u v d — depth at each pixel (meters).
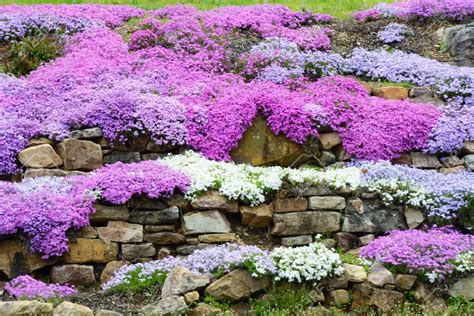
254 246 10.73
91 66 15.98
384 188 12.30
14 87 15.20
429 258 10.30
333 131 14.63
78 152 13.30
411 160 14.73
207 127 14.30
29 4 21.75
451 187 12.30
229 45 18.02
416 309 9.93
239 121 14.14
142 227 11.45
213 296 9.59
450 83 16.41
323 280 10.09
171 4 22.22
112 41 17.62
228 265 9.81
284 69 16.72
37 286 9.86
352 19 20.80
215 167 12.88
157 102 14.38
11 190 11.50
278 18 19.97
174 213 11.54
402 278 10.12
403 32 19.38
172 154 13.99
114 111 13.85
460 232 12.05
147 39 17.78
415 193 12.26
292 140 14.29
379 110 15.02
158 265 10.55
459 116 15.12
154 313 9.03
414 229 11.76
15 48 17.12
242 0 23.02
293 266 9.98
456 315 9.72
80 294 10.14
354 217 12.01
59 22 18.52
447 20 20.08
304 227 11.83
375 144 14.43
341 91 15.70
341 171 12.90
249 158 14.29
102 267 11.18
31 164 12.95
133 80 15.62
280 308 9.59
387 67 17.19
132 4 22.06
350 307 10.02
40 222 10.71
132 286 9.99
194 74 16.41
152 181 11.69
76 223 10.88
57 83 15.43
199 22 19.14
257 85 15.87
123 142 13.70
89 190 11.45
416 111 15.13
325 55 17.47
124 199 11.30
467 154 14.73
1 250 10.70
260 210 11.80
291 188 12.02
